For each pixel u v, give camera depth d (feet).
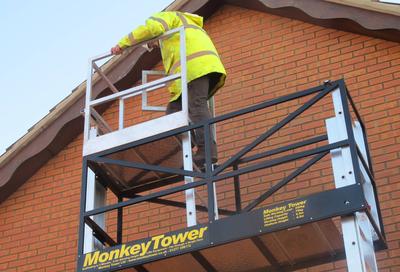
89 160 24.77
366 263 20.01
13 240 33.91
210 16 35.35
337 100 22.09
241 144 31.09
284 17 33.45
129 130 24.70
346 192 20.25
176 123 24.04
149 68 35.14
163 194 23.15
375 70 30.32
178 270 24.04
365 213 20.43
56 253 32.55
